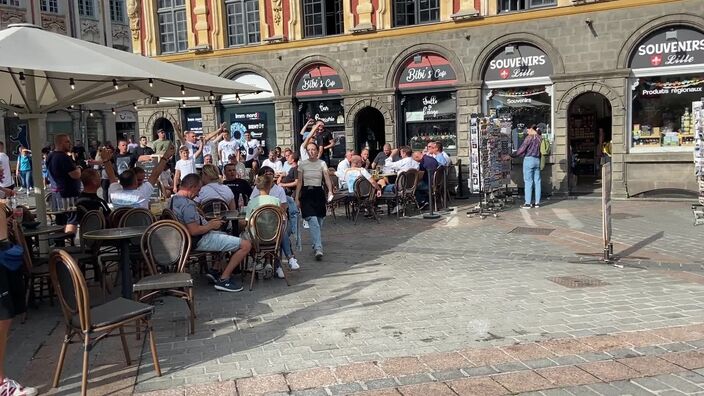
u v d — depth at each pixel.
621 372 4.46
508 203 15.20
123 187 8.09
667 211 12.97
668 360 4.66
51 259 4.47
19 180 24.36
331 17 18.75
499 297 6.70
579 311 6.07
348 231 11.89
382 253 9.54
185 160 12.23
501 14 16.27
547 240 10.11
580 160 19.44
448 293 6.96
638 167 15.25
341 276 8.04
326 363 4.89
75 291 4.29
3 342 4.41
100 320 4.45
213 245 7.26
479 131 12.91
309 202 9.16
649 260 8.36
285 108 19.25
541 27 15.84
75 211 8.27
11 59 5.47
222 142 17.53
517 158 16.64
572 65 15.63
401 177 13.29
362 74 18.12
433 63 17.33
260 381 4.55
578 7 15.33
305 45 18.78
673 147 15.01
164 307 6.75
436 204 14.20
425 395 4.19
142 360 5.12
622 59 15.07
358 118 18.72
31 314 6.68
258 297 7.10
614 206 14.16
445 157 15.14
